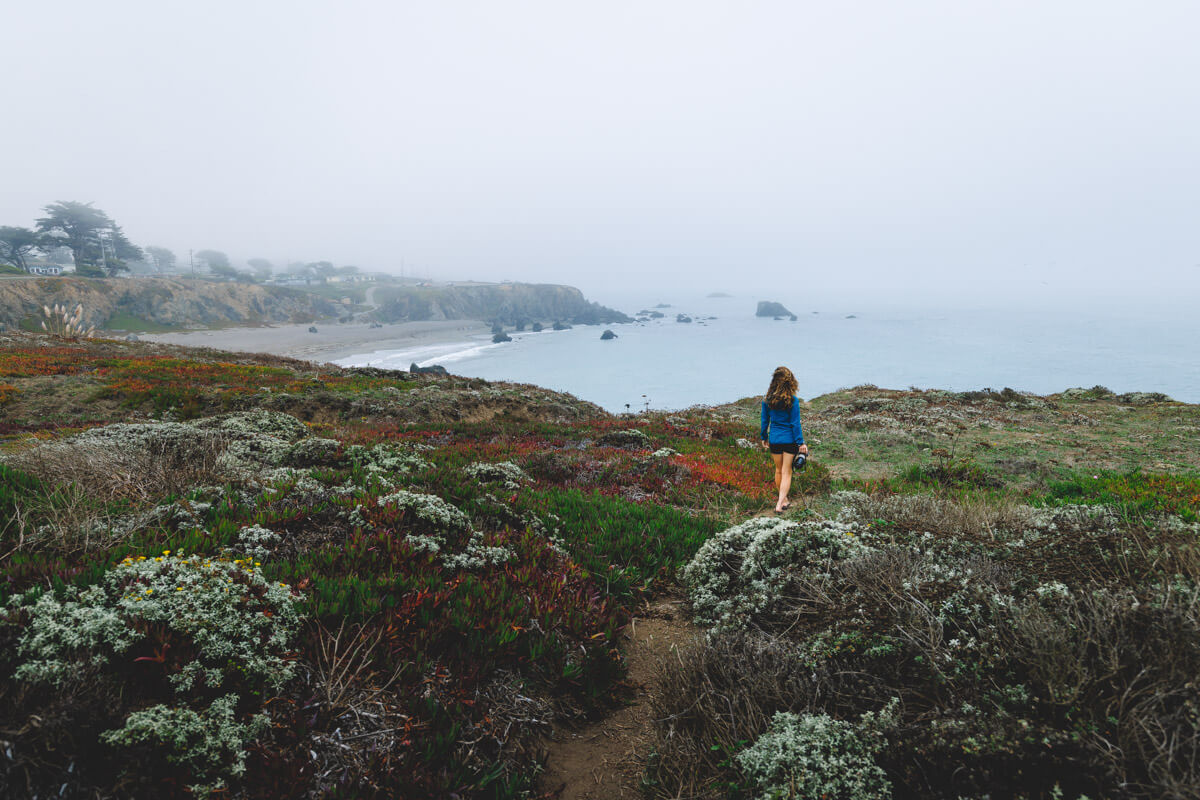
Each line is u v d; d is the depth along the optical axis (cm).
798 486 1155
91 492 565
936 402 2434
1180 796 213
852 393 2897
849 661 372
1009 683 303
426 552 507
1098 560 400
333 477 717
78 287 13488
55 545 412
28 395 1988
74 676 266
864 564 470
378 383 2791
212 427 1125
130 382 2234
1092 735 253
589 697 409
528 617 448
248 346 13050
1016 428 1838
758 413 2598
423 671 364
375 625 385
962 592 376
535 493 891
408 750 313
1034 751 252
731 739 341
